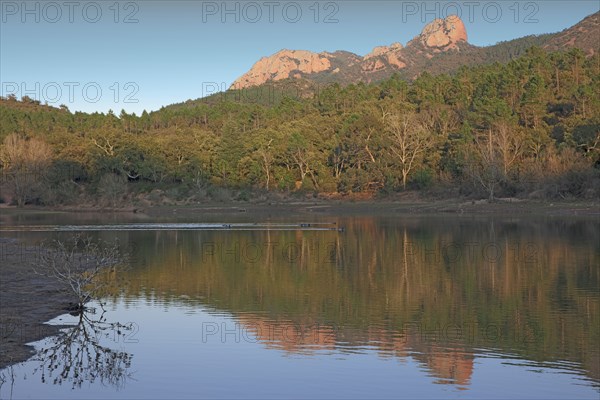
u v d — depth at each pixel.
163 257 46.62
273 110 175.75
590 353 21.64
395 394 17.89
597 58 183.00
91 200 125.31
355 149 128.12
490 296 31.47
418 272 39.09
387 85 191.25
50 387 18.36
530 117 131.50
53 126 176.50
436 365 20.47
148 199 127.50
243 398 17.58
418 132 124.69
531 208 92.88
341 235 63.22
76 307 28.48
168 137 144.12
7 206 123.50
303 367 20.23
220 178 139.38
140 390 18.19
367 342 23.11
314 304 29.67
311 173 132.25
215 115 187.75
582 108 129.88
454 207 100.00
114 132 143.12
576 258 44.03
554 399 17.53
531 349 22.16
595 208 88.62
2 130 170.00
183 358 21.14
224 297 31.34
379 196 119.94
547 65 172.12
